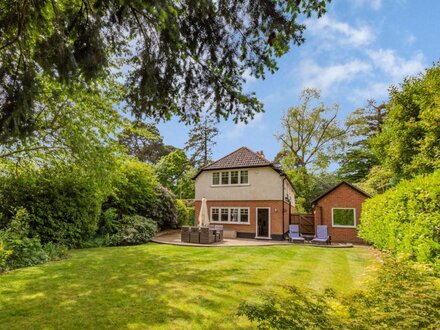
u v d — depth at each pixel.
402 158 16.42
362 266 9.59
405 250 6.69
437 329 2.19
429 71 15.48
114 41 4.42
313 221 21.83
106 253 11.14
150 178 19.83
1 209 10.82
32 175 11.38
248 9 4.18
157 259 10.03
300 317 2.65
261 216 20.52
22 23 3.79
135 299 5.63
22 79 3.94
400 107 16.53
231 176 21.23
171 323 4.54
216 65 4.71
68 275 7.39
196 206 22.14
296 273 8.22
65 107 9.20
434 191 5.92
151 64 4.58
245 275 7.81
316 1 4.22
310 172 30.06
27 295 5.75
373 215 11.93
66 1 3.89
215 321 4.62
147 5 3.15
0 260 7.78
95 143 10.33
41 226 11.45
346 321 2.53
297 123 29.83
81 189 13.07
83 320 4.62
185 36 4.39
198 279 7.26
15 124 3.85
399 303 2.62
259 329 2.61
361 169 33.00
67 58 3.86
